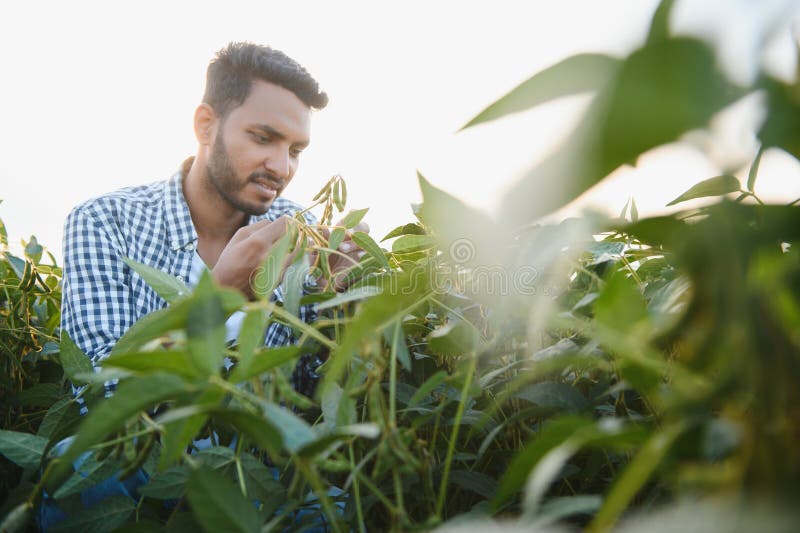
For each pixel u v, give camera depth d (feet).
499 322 1.59
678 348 1.38
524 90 0.52
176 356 1.12
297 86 5.90
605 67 0.52
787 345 0.58
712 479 0.69
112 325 4.83
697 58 0.50
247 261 3.96
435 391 2.24
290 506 1.57
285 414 1.16
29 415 3.81
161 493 1.87
